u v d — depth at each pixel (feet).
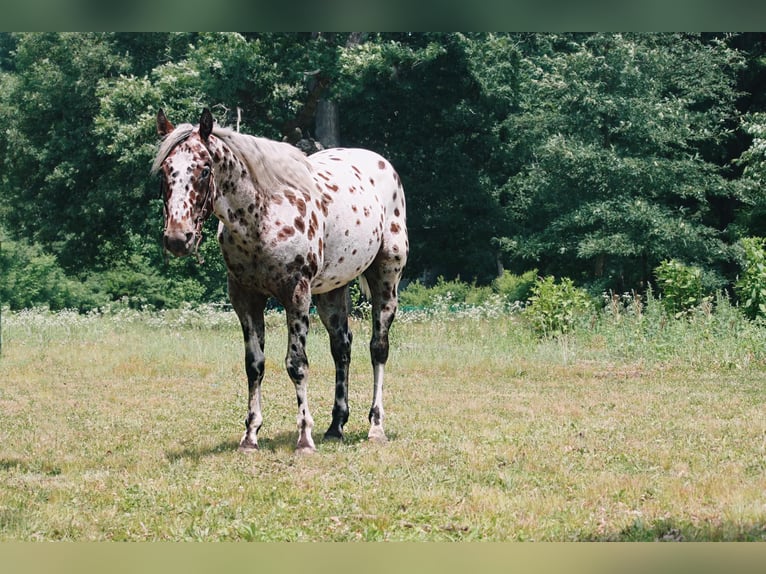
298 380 28.66
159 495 23.58
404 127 112.47
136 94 90.68
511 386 47.03
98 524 21.21
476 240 116.67
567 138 96.58
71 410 39.75
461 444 30.22
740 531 20.35
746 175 95.81
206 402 41.86
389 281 32.50
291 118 96.78
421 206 113.91
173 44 109.81
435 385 47.32
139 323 77.10
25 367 55.42
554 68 99.55
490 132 113.80
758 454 28.71
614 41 94.89
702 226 93.66
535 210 106.22
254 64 89.30
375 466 26.91
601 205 92.38
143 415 38.06
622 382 48.26
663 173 92.68
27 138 114.62
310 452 28.60
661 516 21.63
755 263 60.39
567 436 31.91
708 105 104.83
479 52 103.50
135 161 90.22
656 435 32.09
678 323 59.62
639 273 99.71
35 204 116.67
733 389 45.21
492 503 22.65
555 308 65.98
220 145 26.21
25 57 118.52
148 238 112.78
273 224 27.32
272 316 84.43
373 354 32.19
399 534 20.29
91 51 110.22
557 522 21.20
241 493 23.79
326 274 29.60
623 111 93.66
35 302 139.03
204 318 75.25
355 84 92.84
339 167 30.96
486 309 70.59
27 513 21.98
